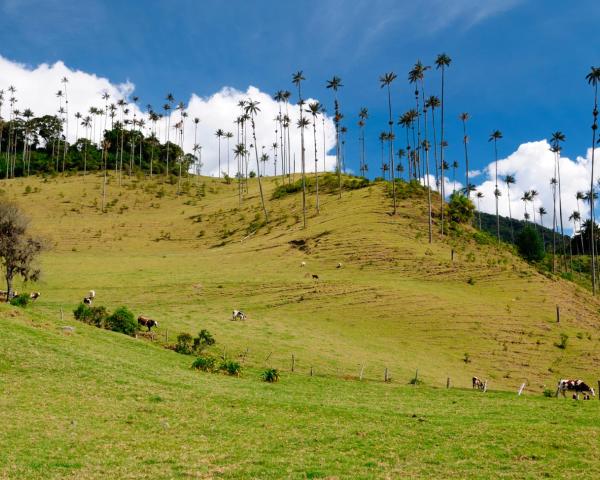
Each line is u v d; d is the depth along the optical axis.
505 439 23.22
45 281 81.62
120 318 53.50
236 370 41.00
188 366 40.66
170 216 152.50
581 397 46.47
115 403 25.89
